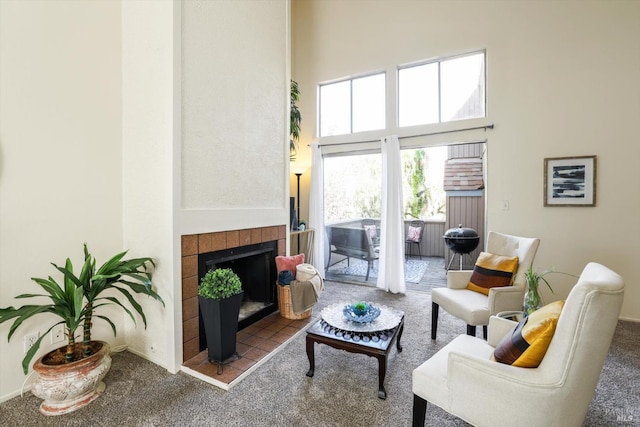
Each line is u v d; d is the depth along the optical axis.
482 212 5.12
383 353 1.72
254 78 2.77
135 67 2.23
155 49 2.10
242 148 2.65
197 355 2.22
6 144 1.78
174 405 1.71
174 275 2.05
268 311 3.07
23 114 1.84
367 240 4.44
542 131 3.26
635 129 2.91
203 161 2.26
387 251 3.99
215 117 2.36
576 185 3.12
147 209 2.19
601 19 3.01
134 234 2.28
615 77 2.97
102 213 2.23
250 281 3.18
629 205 2.95
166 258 2.07
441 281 4.53
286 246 3.29
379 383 1.77
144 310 2.23
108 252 2.26
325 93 4.67
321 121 4.70
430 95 3.92
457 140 3.67
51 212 1.97
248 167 2.73
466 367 1.22
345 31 4.39
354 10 4.32
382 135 4.14
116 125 2.30
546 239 3.26
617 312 1.07
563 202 3.17
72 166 2.07
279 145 3.16
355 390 1.86
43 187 1.93
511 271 2.41
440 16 3.77
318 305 3.48
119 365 2.13
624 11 2.93
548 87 3.22
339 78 4.48
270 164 3.03
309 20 4.66
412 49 3.94
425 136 3.88
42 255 1.93
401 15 4.00
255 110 2.80
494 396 1.16
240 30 2.60
